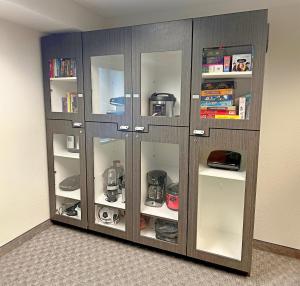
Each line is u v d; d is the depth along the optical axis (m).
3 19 1.98
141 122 2.03
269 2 1.95
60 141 2.59
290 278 1.90
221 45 1.69
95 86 2.25
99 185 2.44
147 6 2.22
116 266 2.01
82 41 2.14
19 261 2.06
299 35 1.89
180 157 1.94
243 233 1.85
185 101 1.85
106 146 2.46
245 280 1.87
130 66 1.99
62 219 2.56
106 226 2.35
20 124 2.23
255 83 1.65
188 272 1.95
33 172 2.40
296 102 1.97
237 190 2.16
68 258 2.10
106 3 2.16
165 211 2.21
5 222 2.17
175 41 1.81
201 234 2.17
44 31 2.30
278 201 2.14
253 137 1.70
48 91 2.39
